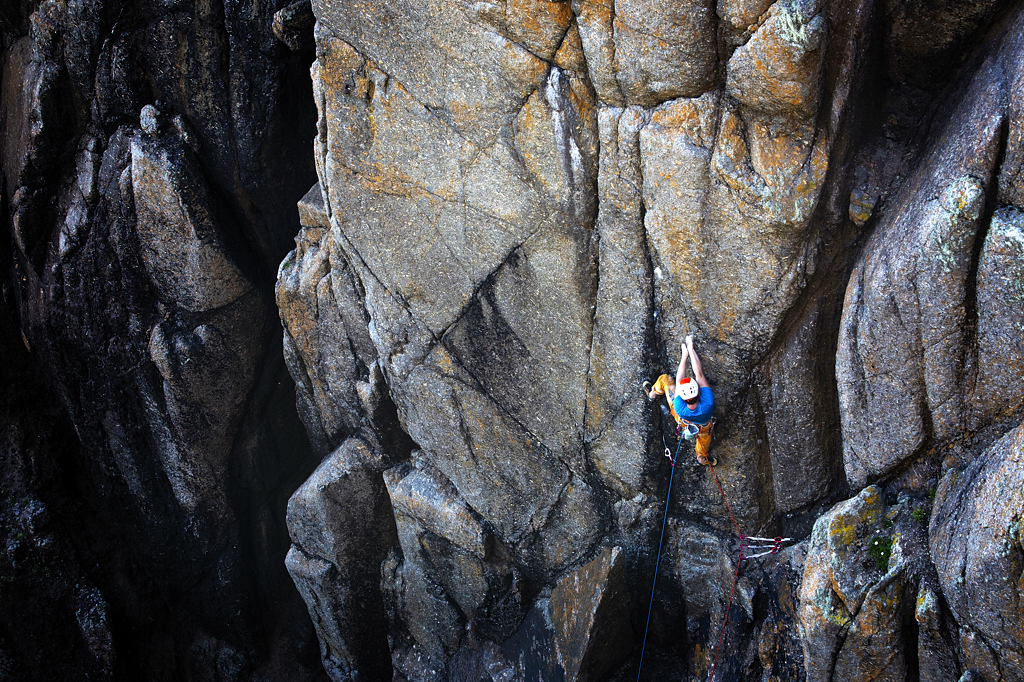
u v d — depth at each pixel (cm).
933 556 589
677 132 646
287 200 1050
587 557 910
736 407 746
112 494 1132
